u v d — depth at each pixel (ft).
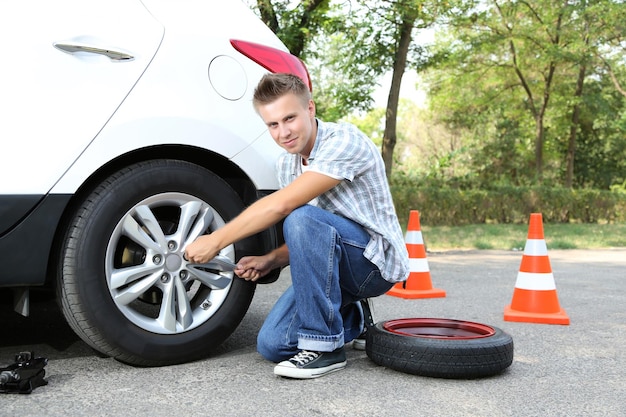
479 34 60.18
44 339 9.80
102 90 7.89
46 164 7.50
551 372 8.41
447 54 42.83
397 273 8.38
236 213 8.72
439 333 9.16
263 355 8.44
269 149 8.98
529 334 10.82
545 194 48.93
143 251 8.37
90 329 7.74
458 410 6.81
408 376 8.05
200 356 8.57
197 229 8.44
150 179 8.09
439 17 37.55
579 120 80.89
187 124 8.30
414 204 43.16
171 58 8.36
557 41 61.72
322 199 8.28
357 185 8.21
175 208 8.82
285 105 7.79
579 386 7.79
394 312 12.73
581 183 87.56
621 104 76.33
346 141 7.94
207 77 8.57
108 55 8.01
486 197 46.32
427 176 54.70
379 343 8.22
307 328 7.98
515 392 7.50
